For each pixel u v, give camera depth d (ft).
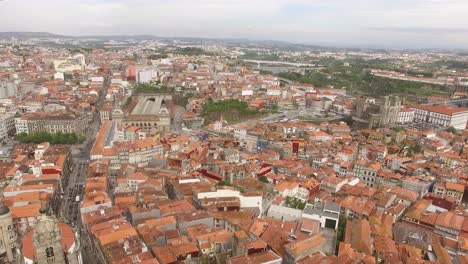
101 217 492.54
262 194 628.69
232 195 607.78
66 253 295.69
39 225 256.93
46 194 597.11
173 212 531.91
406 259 466.29
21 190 609.01
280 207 585.22
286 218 580.30
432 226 572.51
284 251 445.78
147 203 548.31
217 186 645.10
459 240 518.78
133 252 403.13
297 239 466.70
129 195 589.73
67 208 651.25
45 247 259.39
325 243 495.00
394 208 612.70
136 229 465.06
